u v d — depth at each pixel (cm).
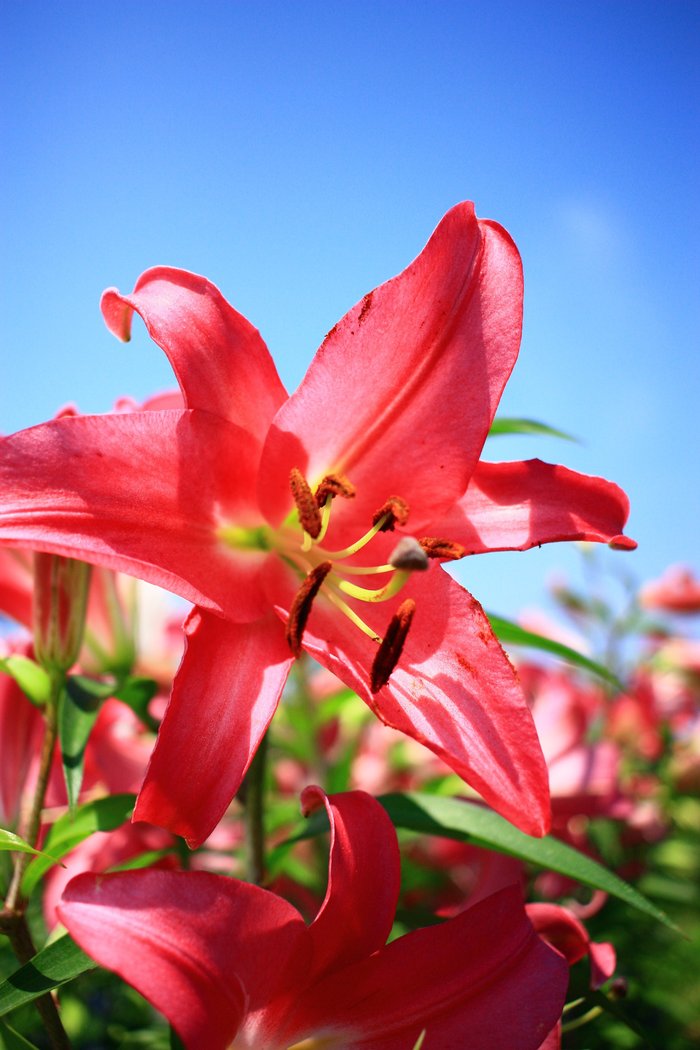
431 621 34
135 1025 53
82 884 26
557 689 61
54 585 39
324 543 36
